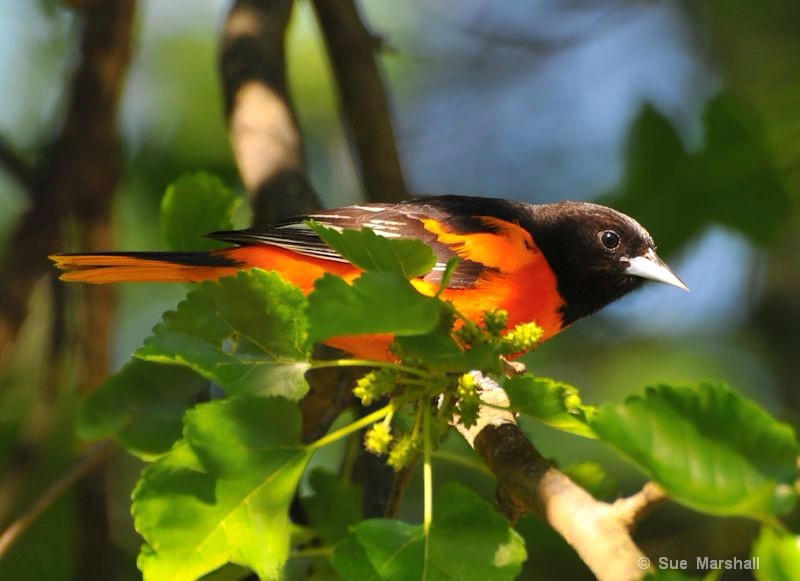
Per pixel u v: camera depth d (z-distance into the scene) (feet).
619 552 15.70
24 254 35.01
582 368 49.90
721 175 42.42
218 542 18.67
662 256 43.04
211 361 19.30
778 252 50.34
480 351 18.39
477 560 17.25
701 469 14.60
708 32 52.01
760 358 50.34
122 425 24.70
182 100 46.29
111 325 36.68
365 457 29.68
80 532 34.09
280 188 33.32
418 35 55.77
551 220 34.27
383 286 17.33
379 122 37.91
